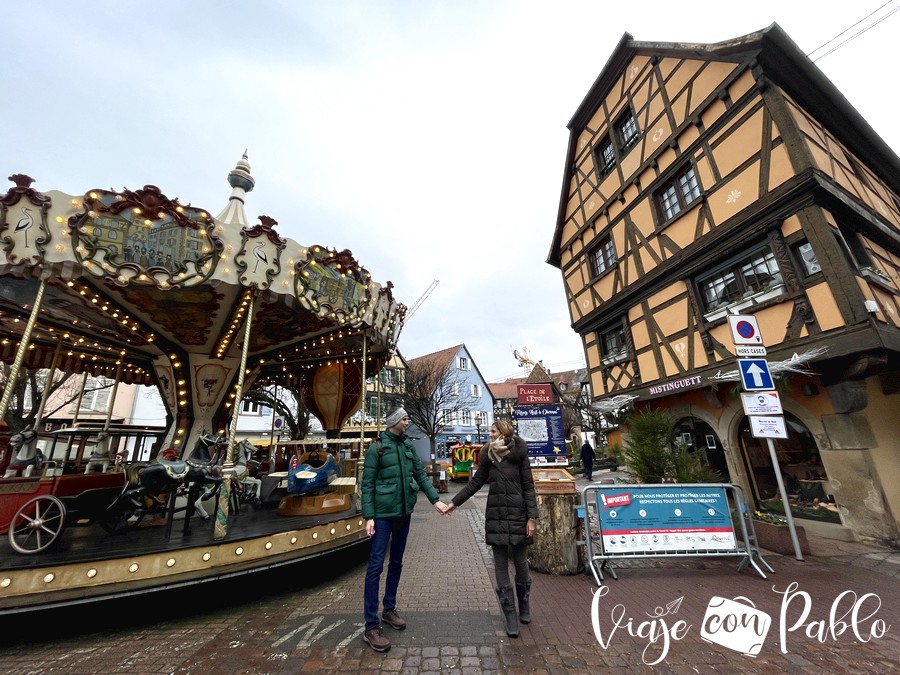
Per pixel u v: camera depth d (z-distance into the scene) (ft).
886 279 22.35
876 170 30.91
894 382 21.81
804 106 24.93
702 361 26.27
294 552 14.24
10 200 12.39
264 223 15.74
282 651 9.39
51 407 56.13
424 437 100.89
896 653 8.91
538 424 21.59
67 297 18.28
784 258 21.38
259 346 26.35
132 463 18.26
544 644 9.54
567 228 43.16
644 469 23.03
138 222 13.76
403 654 9.15
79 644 9.91
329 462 19.44
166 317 20.76
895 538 18.29
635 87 33.53
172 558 11.73
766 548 17.71
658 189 30.73
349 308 19.72
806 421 21.86
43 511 13.21
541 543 15.48
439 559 17.83
